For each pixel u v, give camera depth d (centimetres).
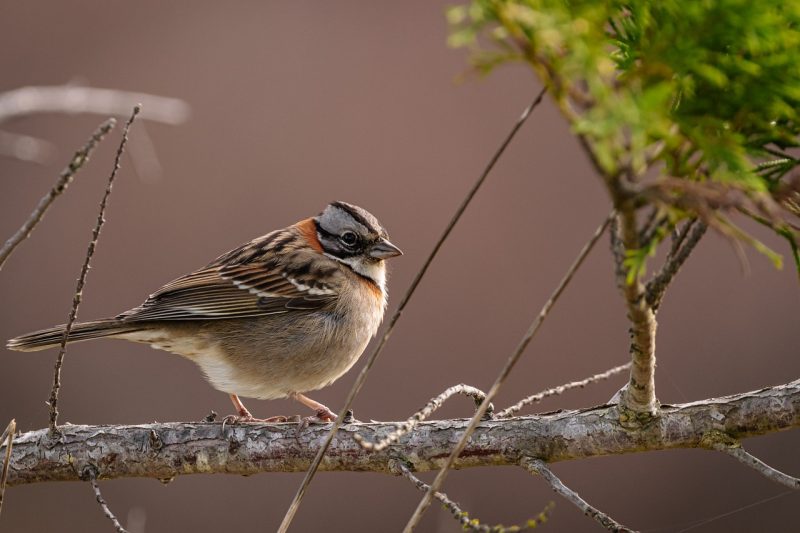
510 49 337
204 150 1573
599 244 1452
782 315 1357
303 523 1256
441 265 1460
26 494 1249
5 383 1355
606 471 1253
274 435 600
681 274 1398
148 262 1482
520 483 1253
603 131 308
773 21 336
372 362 468
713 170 351
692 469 1254
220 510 1263
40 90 862
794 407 503
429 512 1249
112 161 1516
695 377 1337
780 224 393
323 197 1549
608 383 1371
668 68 344
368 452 577
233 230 1520
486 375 1385
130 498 1263
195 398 1334
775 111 369
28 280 1453
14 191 1488
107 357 1362
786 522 1196
